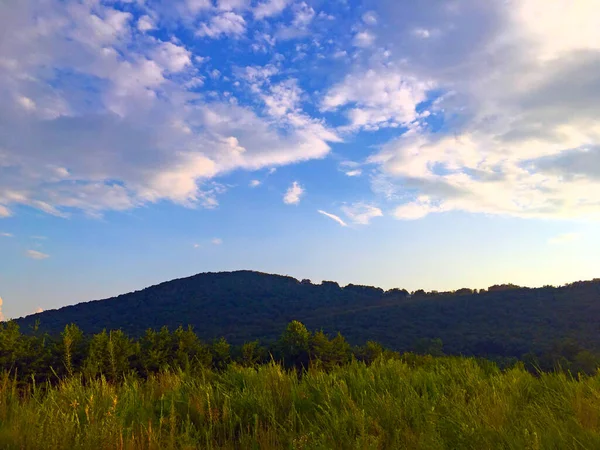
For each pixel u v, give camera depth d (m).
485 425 4.38
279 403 5.68
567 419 4.61
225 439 4.50
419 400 5.39
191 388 6.22
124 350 19.08
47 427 4.00
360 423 4.31
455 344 91.38
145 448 3.93
